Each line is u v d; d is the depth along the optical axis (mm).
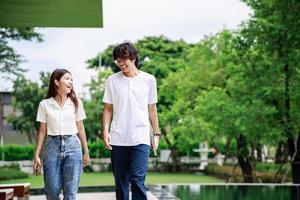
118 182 4156
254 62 13211
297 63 12609
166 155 25484
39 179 19344
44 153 4379
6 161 25797
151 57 27344
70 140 4367
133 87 4141
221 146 18703
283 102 13359
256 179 16234
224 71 16578
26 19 7574
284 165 17078
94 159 26047
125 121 4109
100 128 25984
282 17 12383
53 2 6613
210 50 17844
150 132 4285
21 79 21797
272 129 13023
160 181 19391
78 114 4484
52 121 4363
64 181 4363
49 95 4453
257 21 12711
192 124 17422
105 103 4199
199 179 20516
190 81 18734
